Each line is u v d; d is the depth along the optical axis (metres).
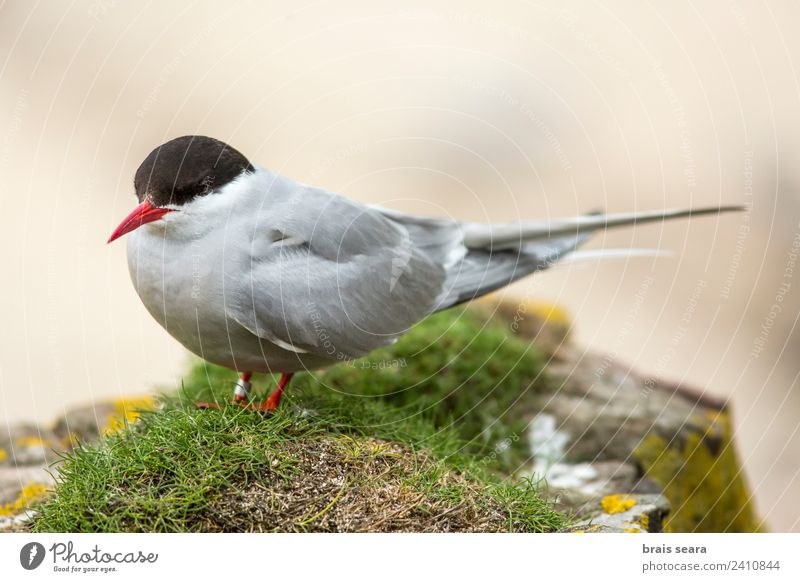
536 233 7.97
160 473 5.68
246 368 6.80
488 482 6.29
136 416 6.67
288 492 5.63
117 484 5.65
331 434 6.26
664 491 7.79
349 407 6.88
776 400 12.56
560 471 7.75
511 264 7.97
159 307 6.35
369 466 5.93
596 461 7.93
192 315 6.29
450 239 7.91
